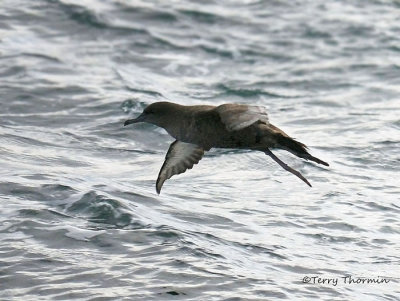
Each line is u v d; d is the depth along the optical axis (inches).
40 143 727.1
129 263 504.4
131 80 877.8
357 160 711.1
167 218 576.7
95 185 625.3
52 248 520.7
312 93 885.2
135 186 635.5
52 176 640.4
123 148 729.6
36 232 539.8
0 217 559.8
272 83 902.4
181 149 443.8
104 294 470.0
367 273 525.0
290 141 388.2
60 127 766.5
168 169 442.0
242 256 530.0
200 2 1074.1
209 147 400.8
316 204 622.2
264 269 515.5
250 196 631.2
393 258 549.3
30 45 928.3
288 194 637.9
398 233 585.3
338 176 674.8
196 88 882.8
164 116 409.1
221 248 536.4
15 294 470.6
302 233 575.8
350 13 1079.6
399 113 829.2
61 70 880.3
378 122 798.5
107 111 800.3
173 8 1046.4
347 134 770.2
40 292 472.4
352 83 908.0
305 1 1106.1
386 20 1066.1
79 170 670.5
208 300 467.8
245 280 492.7
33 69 871.7
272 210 607.8
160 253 518.0
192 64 937.5
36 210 569.3
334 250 555.5
